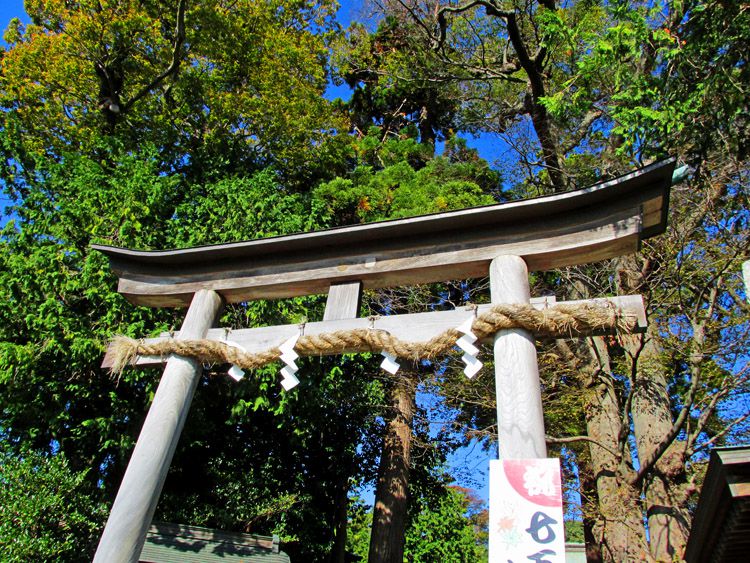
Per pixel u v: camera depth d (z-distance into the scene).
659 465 6.73
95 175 8.46
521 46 9.09
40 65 10.50
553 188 9.41
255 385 7.77
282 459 10.44
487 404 7.58
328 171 12.66
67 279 7.11
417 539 16.88
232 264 4.54
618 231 3.49
